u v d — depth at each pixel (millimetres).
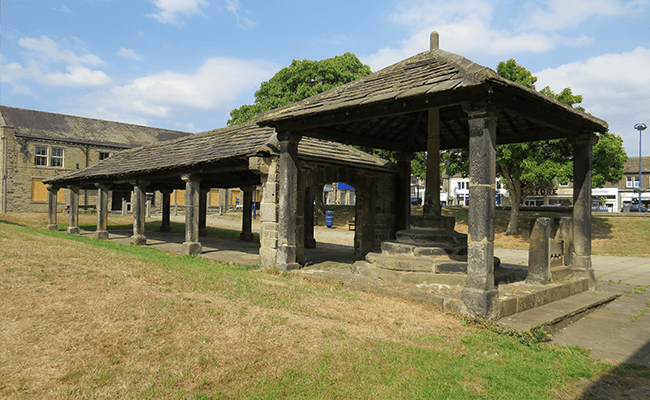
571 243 9031
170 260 10570
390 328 5508
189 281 6938
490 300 6070
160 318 4926
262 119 9227
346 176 11758
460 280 7484
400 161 12859
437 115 8891
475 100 6113
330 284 8102
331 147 12477
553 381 4375
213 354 4172
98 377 3602
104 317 4816
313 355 4395
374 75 8898
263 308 5746
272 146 9805
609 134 18859
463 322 6008
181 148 15852
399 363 4434
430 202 9000
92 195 36625
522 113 6773
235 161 11062
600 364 4957
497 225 22578
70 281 6207
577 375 4594
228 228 25203
